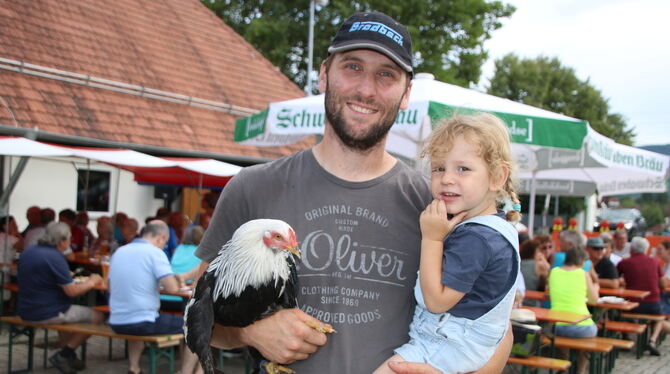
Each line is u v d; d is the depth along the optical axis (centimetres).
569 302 646
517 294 617
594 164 805
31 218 895
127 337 561
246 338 189
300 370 185
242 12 2162
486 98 620
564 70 3872
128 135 964
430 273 183
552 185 1202
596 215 2486
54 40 1002
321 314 185
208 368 187
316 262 189
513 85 3762
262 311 194
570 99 3841
